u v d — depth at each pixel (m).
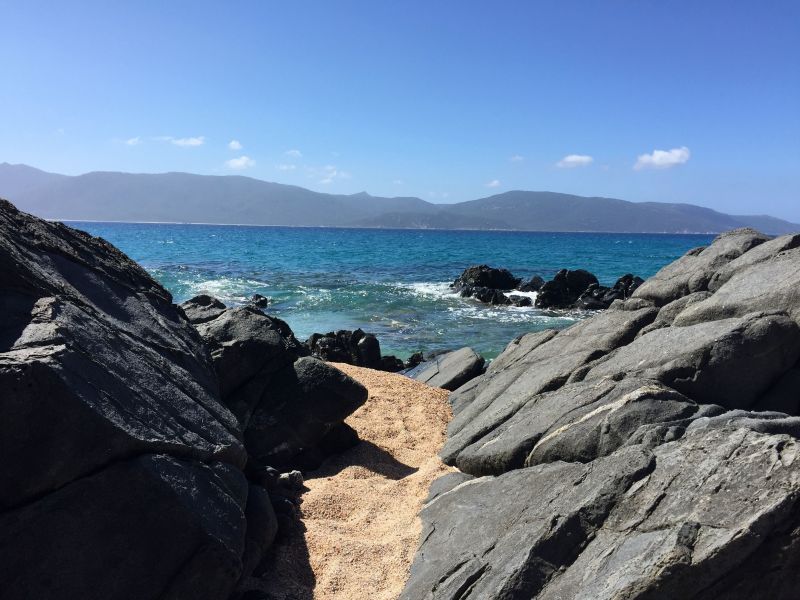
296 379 8.58
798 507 4.12
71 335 4.78
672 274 9.26
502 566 4.82
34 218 6.39
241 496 5.44
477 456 7.20
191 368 6.42
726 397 6.55
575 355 8.27
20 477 3.96
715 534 4.14
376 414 10.51
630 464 5.04
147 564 4.23
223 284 34.72
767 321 6.65
